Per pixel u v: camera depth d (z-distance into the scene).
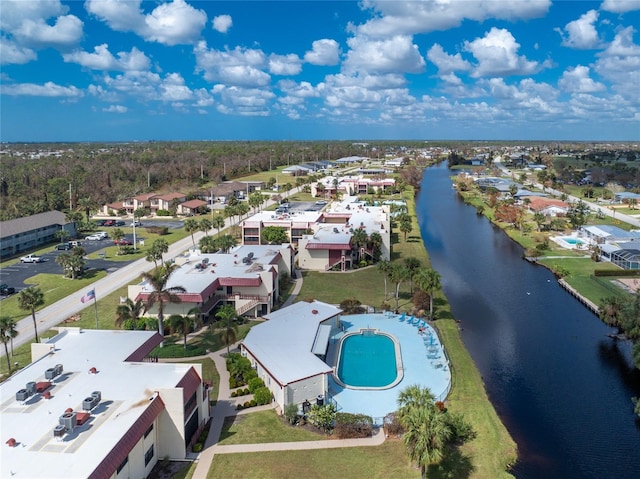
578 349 80.75
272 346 68.31
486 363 75.81
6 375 66.44
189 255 107.75
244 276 90.25
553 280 116.94
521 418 61.56
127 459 44.03
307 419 56.50
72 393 50.19
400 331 84.12
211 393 63.41
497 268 126.94
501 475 49.66
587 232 153.62
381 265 94.50
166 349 74.44
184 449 50.09
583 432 58.88
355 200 192.00
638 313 76.12
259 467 48.72
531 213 194.00
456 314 95.44
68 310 92.25
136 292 86.38
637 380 71.12
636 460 53.91
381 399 62.44
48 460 39.69
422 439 44.66
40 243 148.12
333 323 83.25
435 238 161.75
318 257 119.94
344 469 48.56
